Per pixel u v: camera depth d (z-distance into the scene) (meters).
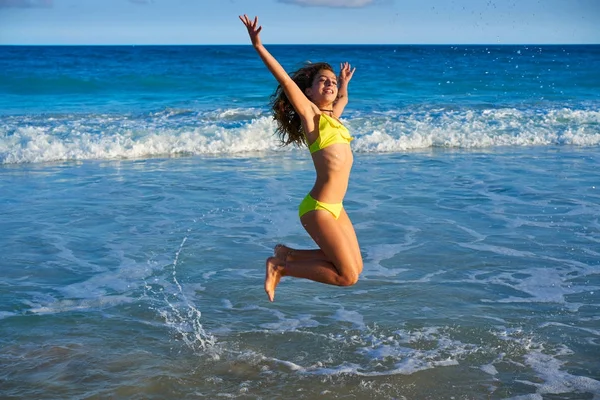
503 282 6.46
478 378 4.68
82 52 64.38
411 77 30.20
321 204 4.65
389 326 5.52
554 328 5.45
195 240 7.76
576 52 67.94
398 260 7.07
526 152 14.32
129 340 5.27
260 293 6.24
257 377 4.72
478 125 16.98
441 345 5.17
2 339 5.23
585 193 10.08
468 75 31.14
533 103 22.22
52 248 7.48
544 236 7.88
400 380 4.66
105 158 13.74
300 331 5.44
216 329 5.48
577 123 17.53
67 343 5.19
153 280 6.53
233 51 64.25
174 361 4.94
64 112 19.88
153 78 28.52
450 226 8.29
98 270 6.80
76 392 4.47
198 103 22.48
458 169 12.18
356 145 14.68
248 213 8.93
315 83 4.79
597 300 6.02
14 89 26.50
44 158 13.47
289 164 12.83
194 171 12.09
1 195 10.11
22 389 4.49
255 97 24.17
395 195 9.94
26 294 6.16
